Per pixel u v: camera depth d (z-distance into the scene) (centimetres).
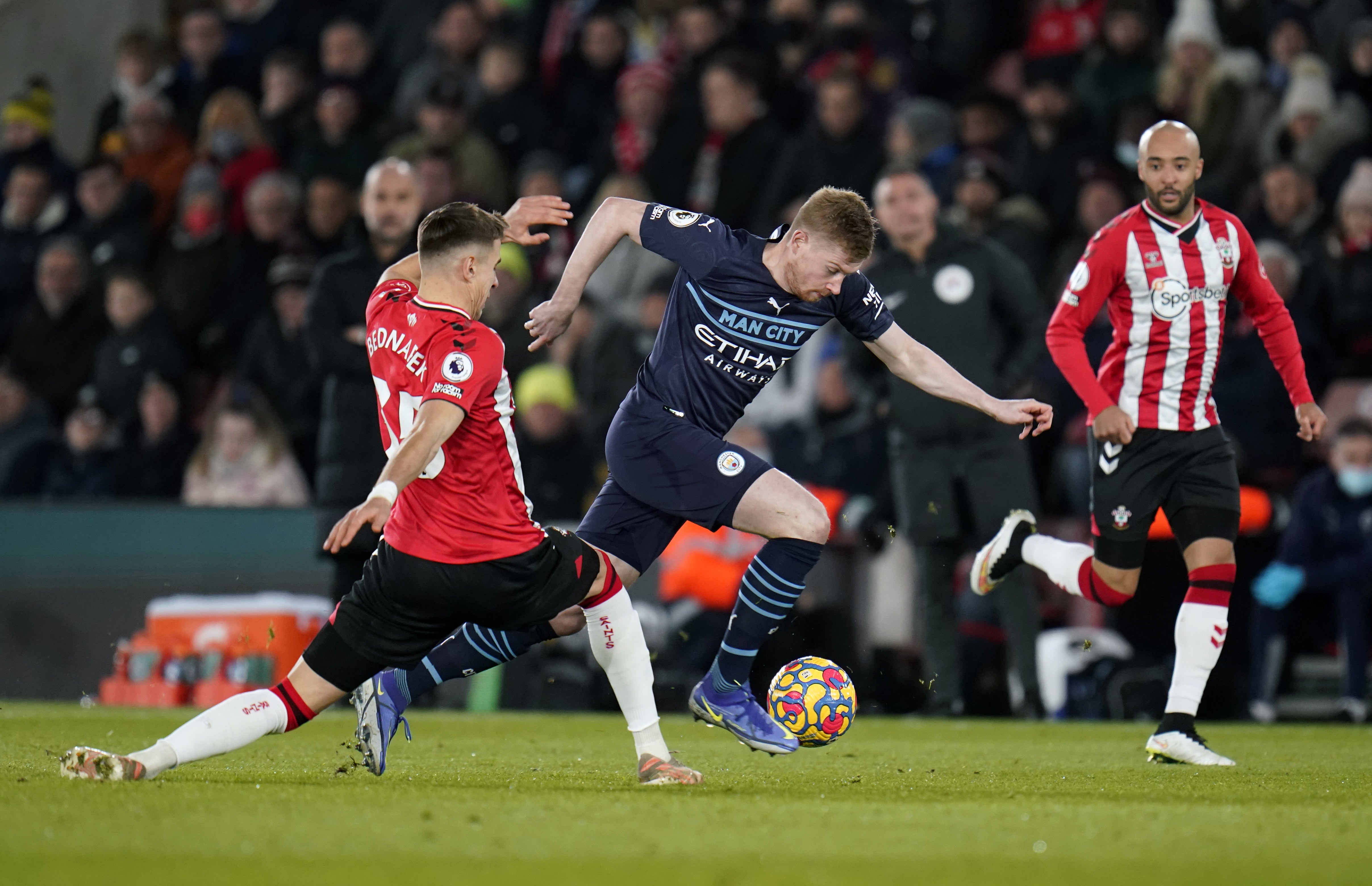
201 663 3191
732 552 3162
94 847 980
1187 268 1902
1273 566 3123
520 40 4828
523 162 4634
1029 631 2856
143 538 3406
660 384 1670
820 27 4638
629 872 911
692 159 4312
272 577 3375
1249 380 3409
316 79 5216
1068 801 1365
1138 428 1938
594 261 1661
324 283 2803
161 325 4256
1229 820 1210
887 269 2902
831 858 976
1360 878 917
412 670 1619
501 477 1381
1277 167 3794
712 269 1630
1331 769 1811
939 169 4050
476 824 1123
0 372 4256
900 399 2873
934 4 4638
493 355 1350
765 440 3650
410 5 5181
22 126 4956
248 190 4597
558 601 1418
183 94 5178
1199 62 4169
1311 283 3666
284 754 1881
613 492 1702
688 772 1494
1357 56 4128
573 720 2805
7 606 3428
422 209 4250
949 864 959
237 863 925
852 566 3219
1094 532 2008
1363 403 3422
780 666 3131
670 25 4822
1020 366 2866
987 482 2847
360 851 981
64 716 2675
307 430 3975
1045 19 4550
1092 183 3812
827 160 4072
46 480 4144
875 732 2544
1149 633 3111
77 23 5319
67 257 4409
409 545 1370
